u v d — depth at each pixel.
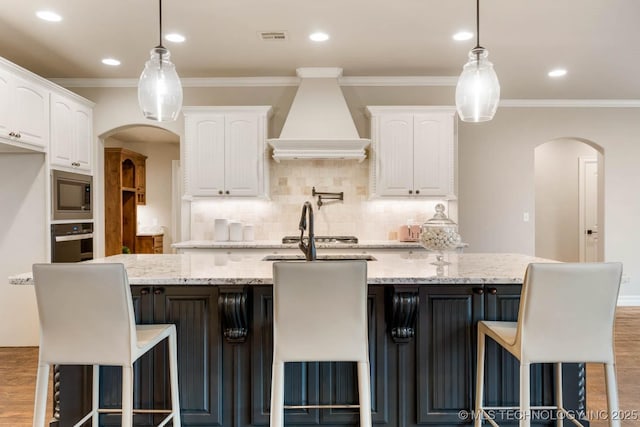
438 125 4.52
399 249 4.34
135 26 3.39
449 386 2.25
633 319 4.88
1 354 3.79
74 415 2.27
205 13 3.18
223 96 4.80
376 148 4.51
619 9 3.10
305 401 2.23
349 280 1.83
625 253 5.52
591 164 6.92
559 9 3.10
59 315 1.83
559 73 4.46
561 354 1.83
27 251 3.88
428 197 4.54
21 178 3.88
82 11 3.13
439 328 2.26
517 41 3.68
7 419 2.60
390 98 4.78
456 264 2.57
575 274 1.79
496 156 5.41
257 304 2.22
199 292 2.25
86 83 4.74
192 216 4.86
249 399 2.24
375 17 3.24
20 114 3.51
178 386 2.25
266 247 4.33
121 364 1.83
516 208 5.41
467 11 3.14
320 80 4.46
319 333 1.86
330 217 4.86
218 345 2.24
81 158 4.46
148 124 4.77
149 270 2.32
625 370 3.39
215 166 4.52
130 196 7.48
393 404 2.25
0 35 3.56
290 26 3.40
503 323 2.18
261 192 4.52
